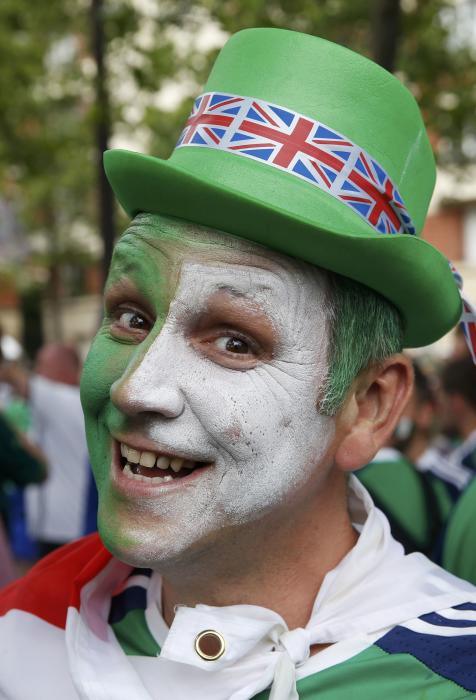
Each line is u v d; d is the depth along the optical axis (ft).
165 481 4.19
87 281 62.75
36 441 13.69
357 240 3.99
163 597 4.87
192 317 4.15
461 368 10.67
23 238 43.80
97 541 5.39
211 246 4.17
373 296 4.42
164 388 4.04
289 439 4.20
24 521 16.10
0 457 11.92
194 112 4.52
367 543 4.67
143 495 4.16
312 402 4.24
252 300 4.13
